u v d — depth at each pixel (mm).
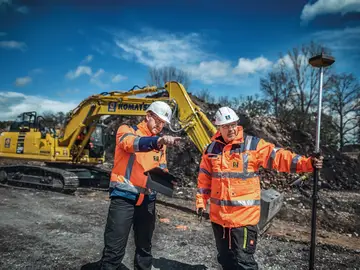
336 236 7152
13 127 11094
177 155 13719
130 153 3094
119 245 3008
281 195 6531
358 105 32781
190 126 7309
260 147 2973
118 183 3062
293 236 6254
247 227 2867
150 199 3230
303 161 2873
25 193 9148
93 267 3969
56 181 9578
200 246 4883
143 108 8555
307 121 25734
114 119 18422
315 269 4180
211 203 3059
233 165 2947
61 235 5191
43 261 4098
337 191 12953
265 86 28484
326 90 27469
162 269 3939
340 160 15383
